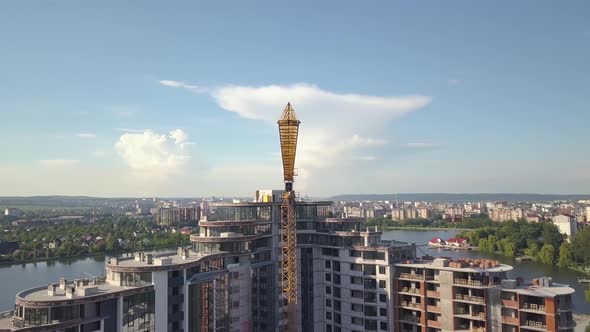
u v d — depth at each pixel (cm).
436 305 16425
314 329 19400
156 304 13250
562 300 14188
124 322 12431
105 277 14275
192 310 14050
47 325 11131
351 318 18488
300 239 19988
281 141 19938
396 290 17388
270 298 18312
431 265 16625
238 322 16600
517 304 14438
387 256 17562
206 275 14950
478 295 15325
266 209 18850
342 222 19512
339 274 18975
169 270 13562
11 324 11700
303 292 19562
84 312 11781
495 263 16425
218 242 16800
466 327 15612
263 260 18425
